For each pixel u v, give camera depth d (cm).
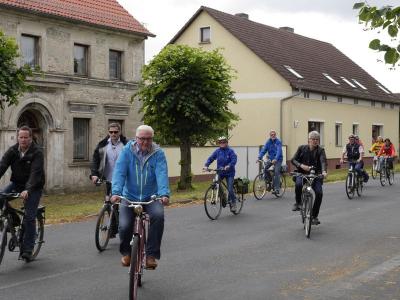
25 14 2281
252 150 3200
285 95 3544
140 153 723
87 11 2589
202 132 2403
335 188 2355
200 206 1756
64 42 2452
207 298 699
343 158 1995
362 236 1168
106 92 2638
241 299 695
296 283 776
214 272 840
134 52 2780
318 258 945
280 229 1260
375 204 1753
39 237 939
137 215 692
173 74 2309
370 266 885
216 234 1190
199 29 3822
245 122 3675
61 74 2438
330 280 793
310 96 3731
